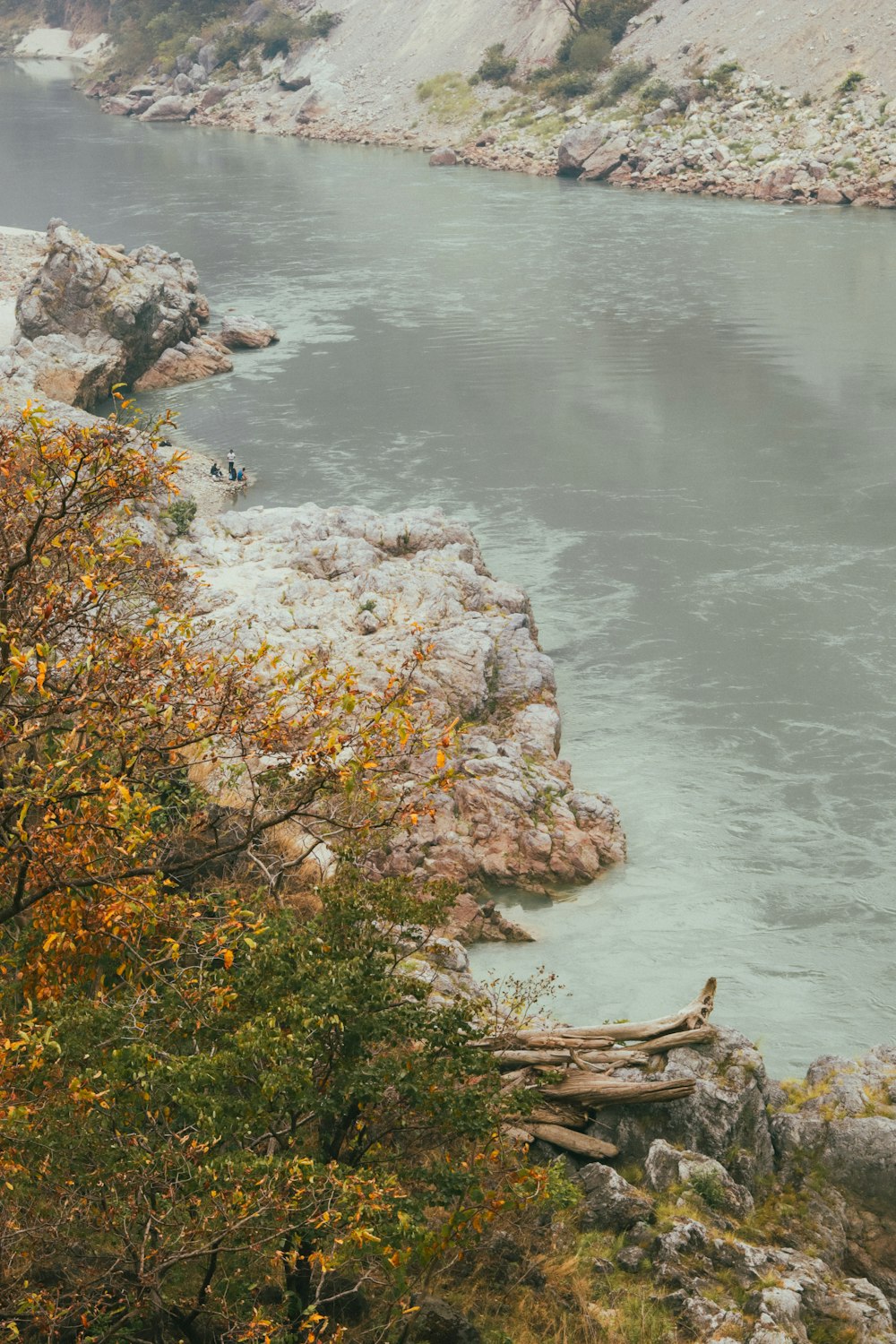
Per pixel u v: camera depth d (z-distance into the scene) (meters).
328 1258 11.55
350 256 120.31
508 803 39.59
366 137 188.62
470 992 23.53
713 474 68.50
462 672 45.00
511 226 131.00
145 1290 11.90
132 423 14.23
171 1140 11.98
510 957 35.03
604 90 168.25
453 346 93.25
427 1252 12.90
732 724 45.94
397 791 38.06
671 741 45.09
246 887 18.56
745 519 62.81
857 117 143.50
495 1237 16.66
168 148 189.88
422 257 119.06
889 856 38.97
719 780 42.88
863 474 67.56
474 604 51.38
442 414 79.81
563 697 47.94
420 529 56.03
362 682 44.09
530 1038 20.14
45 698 12.42
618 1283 17.00
